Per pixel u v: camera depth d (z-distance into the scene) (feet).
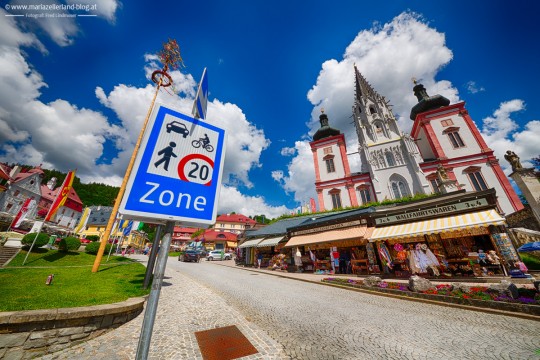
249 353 13.10
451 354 12.50
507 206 78.33
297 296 28.25
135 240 160.25
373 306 23.02
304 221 75.66
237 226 209.97
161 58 44.62
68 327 13.99
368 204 81.41
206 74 8.15
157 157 5.81
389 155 99.91
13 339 12.23
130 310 18.20
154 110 6.34
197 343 14.43
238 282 39.75
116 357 12.60
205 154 6.77
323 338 15.15
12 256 46.42
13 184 103.86
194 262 88.43
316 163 118.21
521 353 12.16
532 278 29.19
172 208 5.45
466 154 89.86
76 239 58.29
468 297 21.13
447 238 42.04
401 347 13.53
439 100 107.76
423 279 26.48
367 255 47.91
